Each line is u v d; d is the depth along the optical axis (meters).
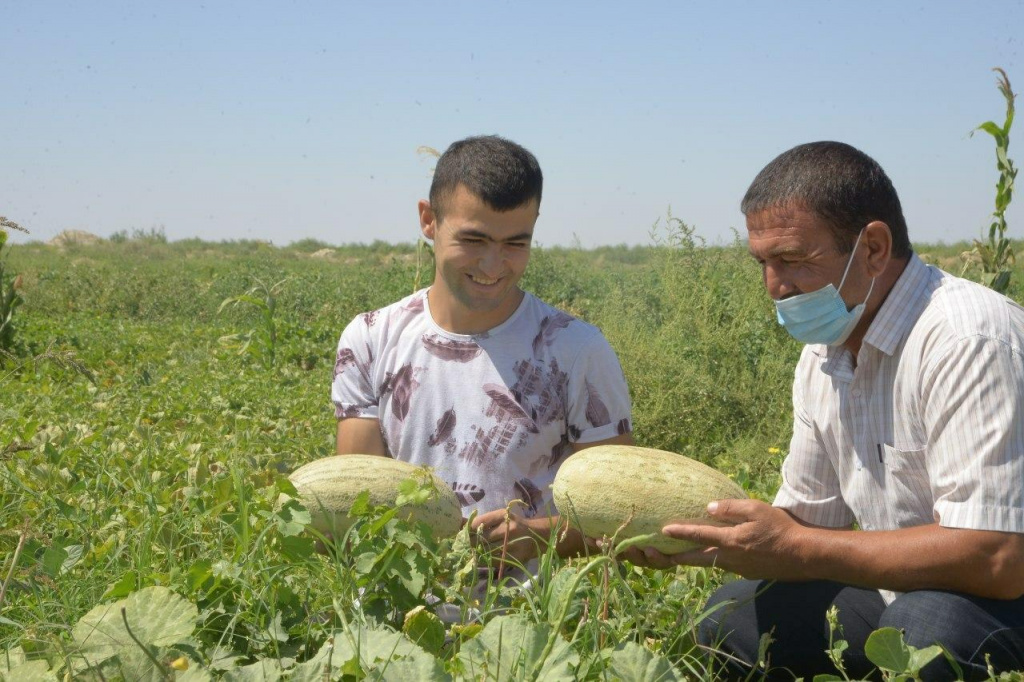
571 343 3.29
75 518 3.49
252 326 14.54
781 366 6.84
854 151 2.61
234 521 2.84
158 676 2.16
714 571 3.35
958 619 2.41
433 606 2.63
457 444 3.29
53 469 4.17
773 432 6.33
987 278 5.32
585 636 2.44
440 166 3.15
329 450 5.56
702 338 7.40
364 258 42.97
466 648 2.24
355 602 2.53
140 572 2.70
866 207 2.53
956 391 2.42
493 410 3.28
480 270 3.11
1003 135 5.21
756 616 2.85
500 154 3.06
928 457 2.55
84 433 5.34
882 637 2.25
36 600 2.67
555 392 3.29
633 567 3.47
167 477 4.31
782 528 2.59
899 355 2.62
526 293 3.44
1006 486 2.35
